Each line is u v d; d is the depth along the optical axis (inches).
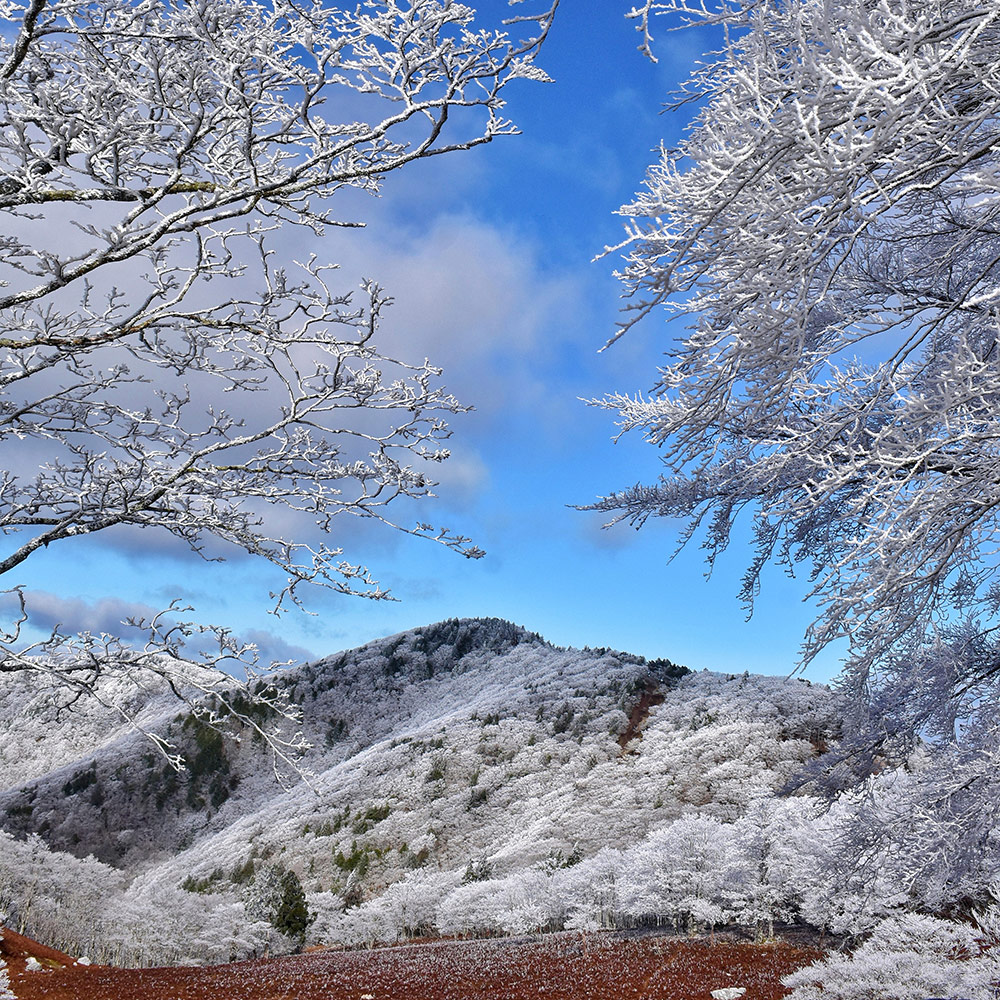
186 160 132.3
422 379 170.2
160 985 916.6
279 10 122.0
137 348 166.4
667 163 82.7
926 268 114.0
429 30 115.3
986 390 84.4
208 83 117.5
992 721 168.9
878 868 223.5
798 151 70.9
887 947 573.3
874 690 183.5
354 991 945.5
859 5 61.9
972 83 73.8
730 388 89.0
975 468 97.1
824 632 108.7
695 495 174.7
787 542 175.8
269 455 171.8
